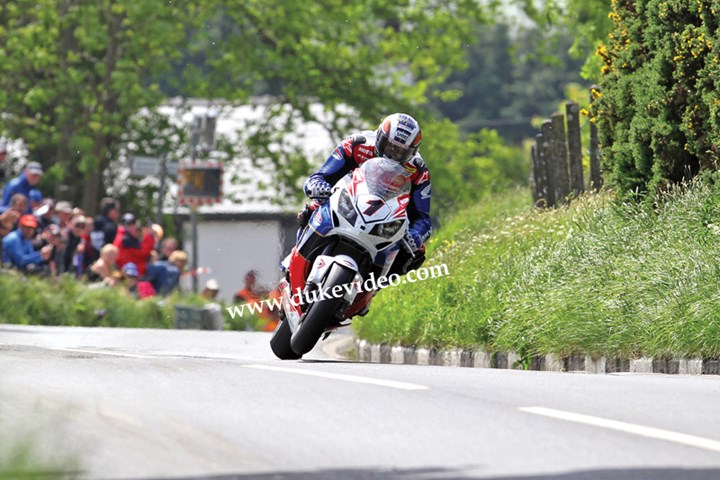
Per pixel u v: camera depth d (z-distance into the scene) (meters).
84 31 93.81
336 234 31.22
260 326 69.25
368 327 42.12
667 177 38.22
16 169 102.56
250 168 109.94
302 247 31.83
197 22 99.88
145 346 40.78
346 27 104.19
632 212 38.44
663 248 33.84
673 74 37.28
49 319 60.75
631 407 20.84
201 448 16.77
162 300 66.38
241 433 17.84
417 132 31.08
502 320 35.06
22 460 14.54
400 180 31.28
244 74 105.75
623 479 15.36
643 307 31.08
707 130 36.47
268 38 106.75
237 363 27.39
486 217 56.56
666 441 17.81
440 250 48.91
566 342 32.16
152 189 104.69
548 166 52.22
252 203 108.94
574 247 36.97
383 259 31.55
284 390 21.98
